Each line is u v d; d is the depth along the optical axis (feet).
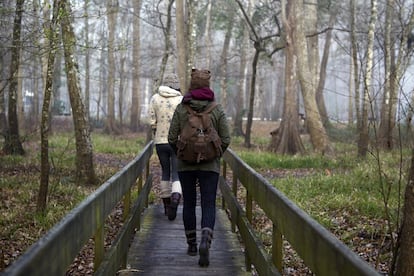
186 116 16.65
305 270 19.95
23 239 22.89
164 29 69.72
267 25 90.84
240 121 97.04
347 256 6.79
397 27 66.59
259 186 14.66
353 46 55.93
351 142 70.69
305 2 69.56
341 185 33.78
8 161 44.01
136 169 19.69
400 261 13.47
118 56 124.16
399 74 54.44
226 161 26.53
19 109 79.77
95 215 10.81
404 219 13.52
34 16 24.94
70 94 35.32
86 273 19.65
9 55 42.86
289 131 60.90
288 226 10.54
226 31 107.55
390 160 44.34
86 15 26.50
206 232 16.71
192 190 17.54
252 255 15.15
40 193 26.40
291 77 61.98
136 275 16.21
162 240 20.48
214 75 114.21
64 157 47.06
